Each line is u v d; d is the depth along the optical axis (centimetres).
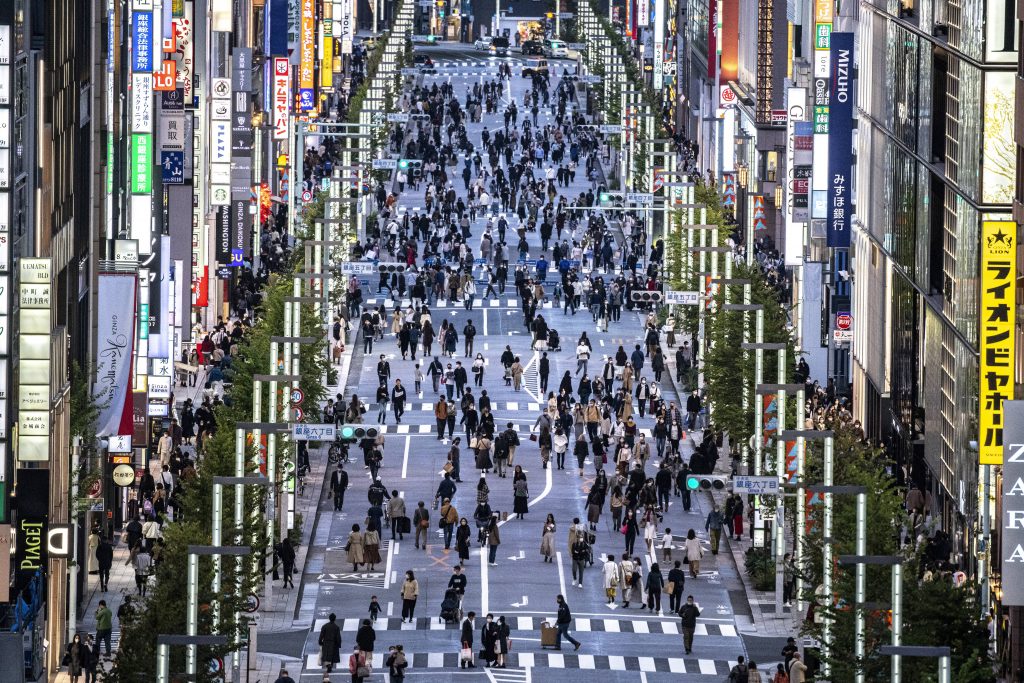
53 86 16775
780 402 18850
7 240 14838
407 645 17725
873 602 14025
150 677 14275
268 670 17038
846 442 19138
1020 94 18438
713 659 17350
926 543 18088
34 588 15325
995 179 19162
